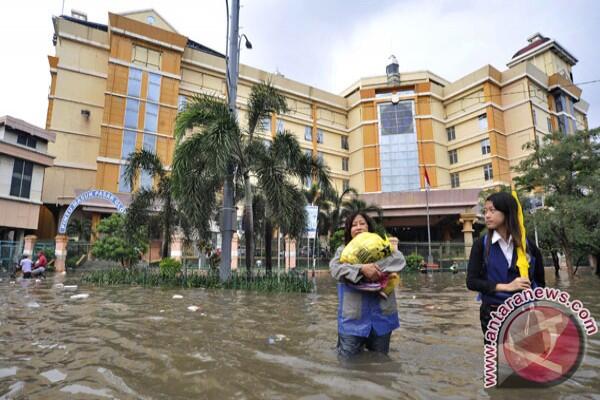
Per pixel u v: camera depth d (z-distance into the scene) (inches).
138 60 1196.5
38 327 175.8
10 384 97.1
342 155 1651.1
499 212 104.4
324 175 496.7
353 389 91.3
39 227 1109.1
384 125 1588.3
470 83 1518.2
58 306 255.1
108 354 126.2
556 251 714.8
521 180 650.2
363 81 1691.7
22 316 209.8
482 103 1472.7
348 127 1708.9
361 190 1569.9
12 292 359.6
